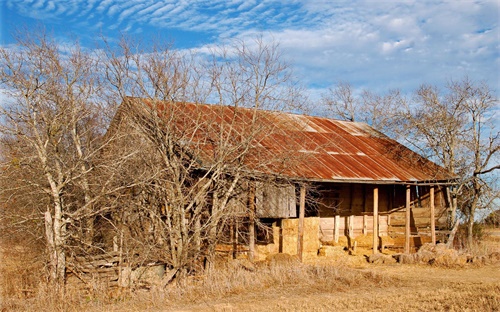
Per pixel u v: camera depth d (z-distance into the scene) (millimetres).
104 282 14898
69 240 15695
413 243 25422
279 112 20141
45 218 15117
